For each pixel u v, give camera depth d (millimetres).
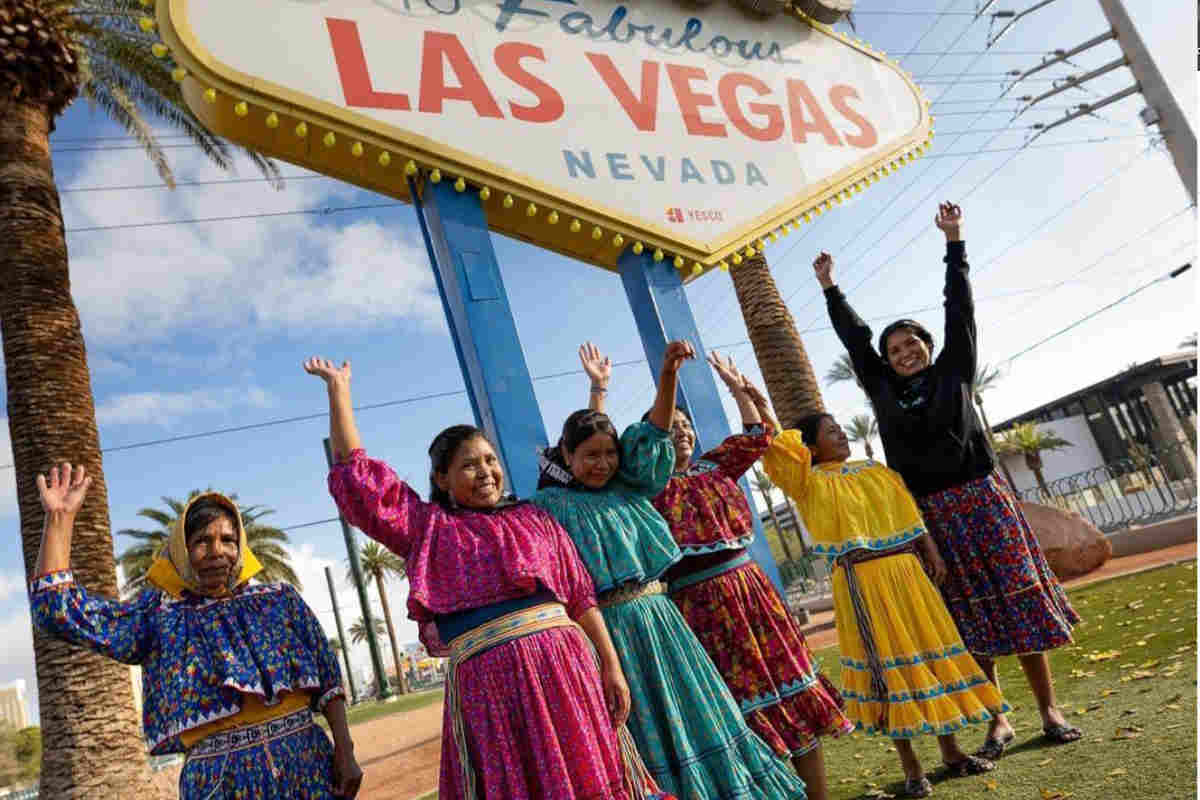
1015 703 4410
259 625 2541
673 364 2820
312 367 2467
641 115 4422
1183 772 2703
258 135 3494
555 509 2789
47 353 7754
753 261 10773
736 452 3320
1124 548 13523
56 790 6730
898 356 3959
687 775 2510
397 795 7660
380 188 3881
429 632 2502
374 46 3672
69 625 2387
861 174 5074
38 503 7359
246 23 3414
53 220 8281
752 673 2877
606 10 4562
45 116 8609
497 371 3547
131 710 7270
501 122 3918
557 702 2188
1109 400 36500
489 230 3967
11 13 8117
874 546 3543
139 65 10672
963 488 3766
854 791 3566
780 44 5207
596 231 4078
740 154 4691
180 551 2551
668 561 2734
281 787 2385
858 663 3537
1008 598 3604
